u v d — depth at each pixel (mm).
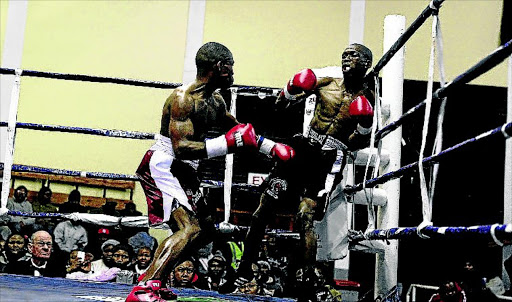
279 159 2963
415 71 7379
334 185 3420
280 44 7492
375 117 3510
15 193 6270
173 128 2713
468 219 7824
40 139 7172
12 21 7324
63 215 3994
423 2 7535
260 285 5617
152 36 7426
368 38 7500
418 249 7617
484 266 7145
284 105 3604
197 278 5543
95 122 7258
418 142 7695
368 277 7387
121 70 7355
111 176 4020
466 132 7734
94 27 7406
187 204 2738
